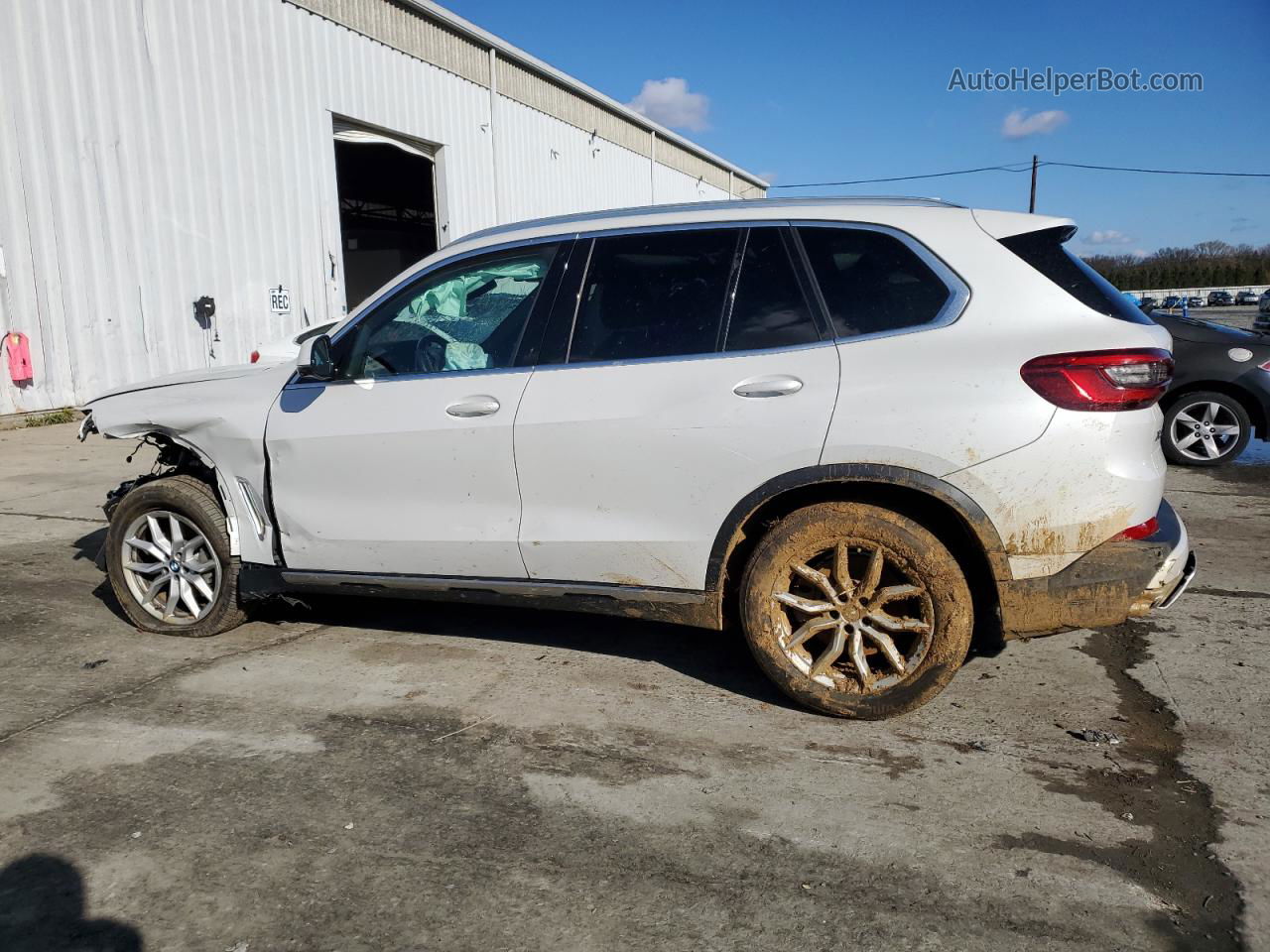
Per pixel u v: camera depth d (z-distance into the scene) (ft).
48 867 8.51
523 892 8.15
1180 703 11.78
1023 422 10.04
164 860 8.61
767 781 9.97
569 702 12.01
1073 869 8.39
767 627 11.23
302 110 47.75
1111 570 10.20
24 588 17.02
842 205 11.54
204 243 42.80
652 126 89.04
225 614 14.17
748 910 7.89
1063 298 10.46
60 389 37.40
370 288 102.68
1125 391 10.02
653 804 9.55
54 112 36.40
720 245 11.68
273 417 13.20
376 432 12.45
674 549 11.35
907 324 10.73
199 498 13.98
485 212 62.90
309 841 8.91
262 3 45.16
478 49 61.36
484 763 10.42
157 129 40.40
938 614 10.69
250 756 10.59
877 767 10.27
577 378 11.68
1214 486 25.53
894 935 7.56
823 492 11.16
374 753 10.66
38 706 11.96
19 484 26.68
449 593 12.64
